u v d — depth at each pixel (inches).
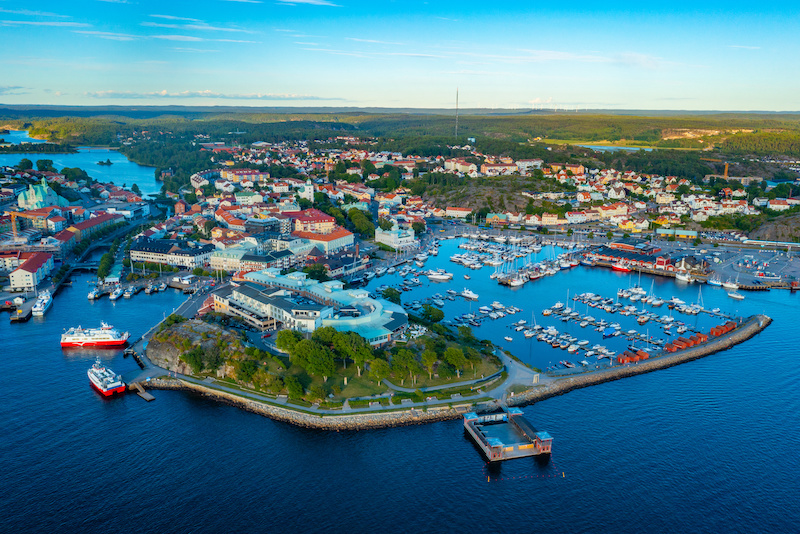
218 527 7022.6
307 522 7130.9
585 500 7647.6
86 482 7785.4
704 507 7554.1
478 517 7288.4
